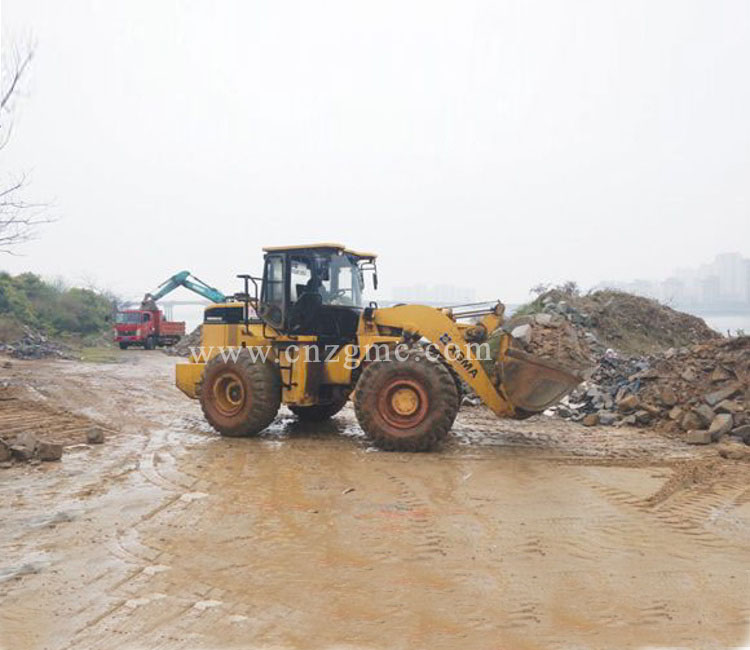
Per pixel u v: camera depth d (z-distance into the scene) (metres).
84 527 4.84
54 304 38.22
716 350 9.56
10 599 3.62
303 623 3.36
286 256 8.77
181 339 33.38
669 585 3.84
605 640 3.19
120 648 3.10
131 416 10.53
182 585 3.81
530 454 7.45
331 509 5.32
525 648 3.11
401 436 7.51
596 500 5.59
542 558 4.25
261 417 8.38
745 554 4.34
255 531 4.77
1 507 5.35
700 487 6.02
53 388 13.91
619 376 10.73
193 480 6.28
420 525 4.91
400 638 3.21
